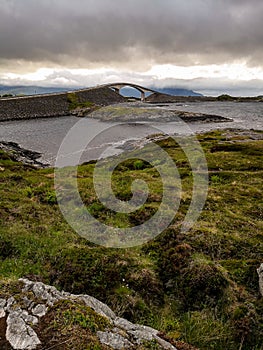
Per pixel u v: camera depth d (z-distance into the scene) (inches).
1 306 250.8
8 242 520.4
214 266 419.8
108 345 218.4
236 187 923.4
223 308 358.6
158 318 354.6
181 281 409.1
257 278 406.3
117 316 313.0
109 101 7470.5
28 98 6003.9
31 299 258.7
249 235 595.2
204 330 325.1
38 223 625.0
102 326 235.5
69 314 233.8
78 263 441.1
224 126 3582.7
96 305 285.7
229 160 1346.0
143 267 448.8
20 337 218.7
